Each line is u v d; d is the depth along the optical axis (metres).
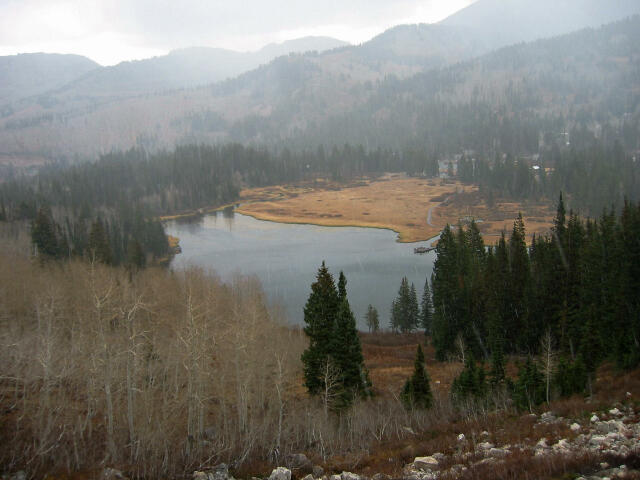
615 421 22.16
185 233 157.62
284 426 33.16
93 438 29.89
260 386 37.94
